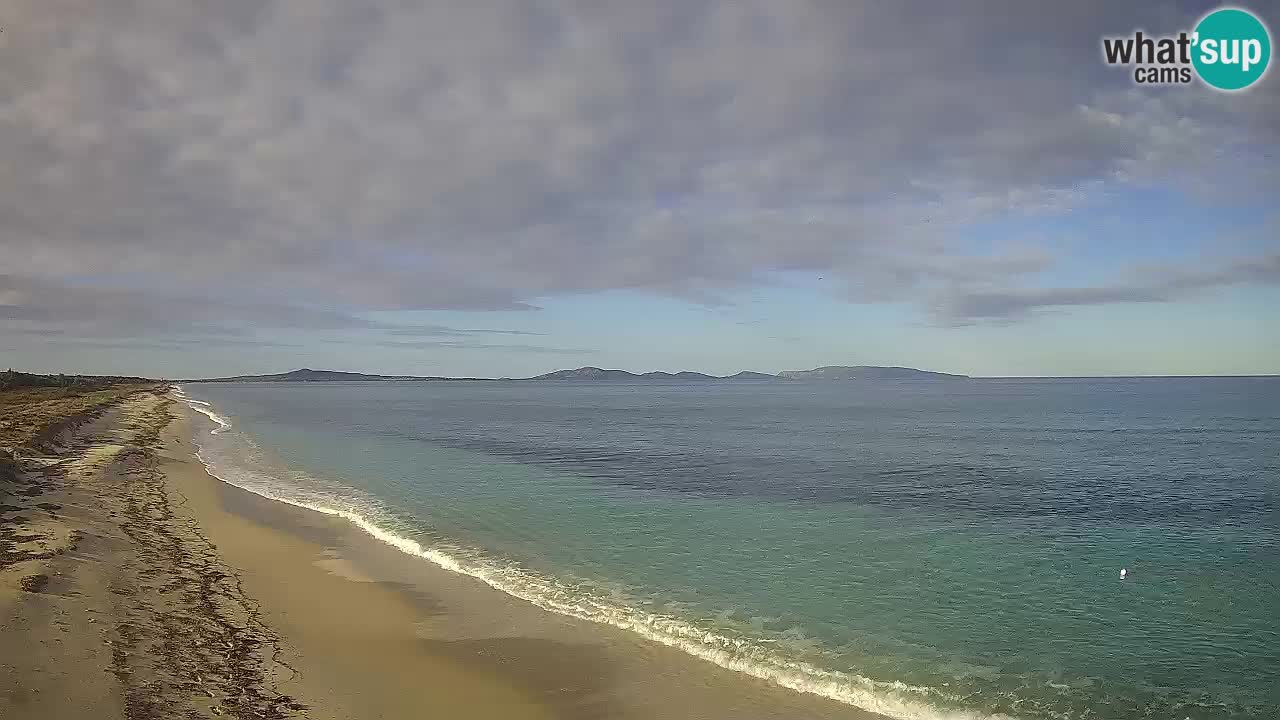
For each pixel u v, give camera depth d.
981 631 14.15
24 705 8.64
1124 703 11.28
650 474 35.38
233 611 14.03
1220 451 45.62
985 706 11.12
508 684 11.52
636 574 17.69
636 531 22.41
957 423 72.88
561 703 10.91
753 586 16.83
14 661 9.69
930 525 23.69
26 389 94.06
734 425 71.19
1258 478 34.34
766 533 22.30
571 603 15.49
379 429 65.19
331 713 10.11
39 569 13.85
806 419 80.81
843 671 12.27
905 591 16.56
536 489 30.39
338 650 12.56
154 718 9.05
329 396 182.25
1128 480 33.81
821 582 17.20
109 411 68.81
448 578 17.19
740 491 30.30
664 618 14.65
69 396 84.00
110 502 23.80
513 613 14.84
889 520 24.44
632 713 10.64
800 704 11.05
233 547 19.39
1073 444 50.66
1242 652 13.26
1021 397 147.88
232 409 105.12
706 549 20.20
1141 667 12.57
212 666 11.16
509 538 21.28
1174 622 14.75
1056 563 19.05
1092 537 22.09
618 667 12.27
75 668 9.94
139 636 11.74
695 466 38.47
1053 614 15.14
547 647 13.08
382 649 12.74
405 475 34.44
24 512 19.48
